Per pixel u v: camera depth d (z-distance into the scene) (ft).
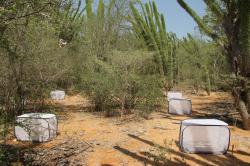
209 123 18.38
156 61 48.98
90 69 34.94
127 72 31.04
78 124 26.12
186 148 18.26
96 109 33.06
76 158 17.67
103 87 31.37
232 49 25.26
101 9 50.49
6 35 14.33
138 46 48.08
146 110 30.40
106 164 16.63
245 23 23.30
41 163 17.13
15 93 24.53
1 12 11.28
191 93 57.00
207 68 55.57
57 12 13.37
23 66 23.66
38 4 12.42
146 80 31.96
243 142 21.11
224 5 26.03
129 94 32.17
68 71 32.27
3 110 21.15
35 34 21.97
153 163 16.67
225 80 27.20
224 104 40.96
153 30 51.16
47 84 26.91
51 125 20.97
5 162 16.14
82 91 34.32
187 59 60.23
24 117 19.43
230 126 26.40
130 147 19.48
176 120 28.37
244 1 23.07
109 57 37.70
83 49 39.78
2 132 16.38
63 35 32.58
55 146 19.69
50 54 25.91
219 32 27.99
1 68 22.41
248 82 24.41
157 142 20.57
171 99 31.78
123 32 50.42
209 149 18.11
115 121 27.53
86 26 48.03
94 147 19.51
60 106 35.70
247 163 16.89
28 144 19.89
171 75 51.57
